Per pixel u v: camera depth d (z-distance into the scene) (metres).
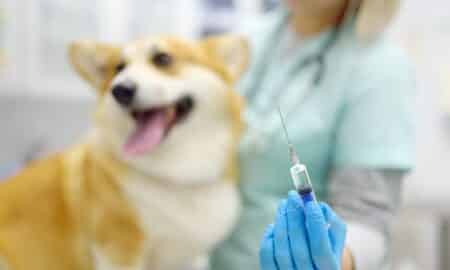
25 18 1.69
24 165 1.65
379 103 0.89
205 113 0.93
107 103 0.89
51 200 0.90
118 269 0.87
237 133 0.98
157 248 0.91
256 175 1.02
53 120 2.01
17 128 1.94
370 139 0.88
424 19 2.03
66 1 1.75
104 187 0.87
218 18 2.01
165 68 0.93
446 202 1.83
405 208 1.82
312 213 0.60
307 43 1.07
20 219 0.90
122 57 0.95
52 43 1.76
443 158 1.98
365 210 0.87
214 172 0.93
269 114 1.04
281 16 1.19
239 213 1.01
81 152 0.93
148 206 0.87
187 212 0.90
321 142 0.95
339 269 0.62
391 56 0.93
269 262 0.63
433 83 2.02
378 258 0.81
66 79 1.82
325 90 0.97
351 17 1.02
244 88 1.14
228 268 1.06
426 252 1.79
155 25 1.93
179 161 0.89
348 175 0.90
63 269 0.90
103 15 1.82
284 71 1.08
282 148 0.98
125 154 0.84
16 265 0.89
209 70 0.95
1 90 1.69
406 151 0.89
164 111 0.91
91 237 0.88
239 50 0.98
